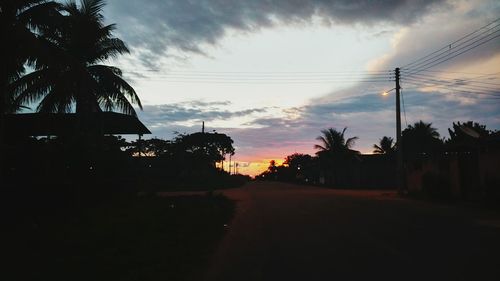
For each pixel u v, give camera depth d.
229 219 16.09
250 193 35.91
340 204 21.98
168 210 16.84
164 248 9.27
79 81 19.55
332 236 11.57
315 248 9.93
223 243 10.84
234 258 9.00
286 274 7.61
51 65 14.61
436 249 9.50
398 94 30.53
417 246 9.89
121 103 21.94
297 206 21.36
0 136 14.09
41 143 15.55
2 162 14.16
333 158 58.94
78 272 7.20
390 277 7.20
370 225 13.60
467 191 23.09
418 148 54.62
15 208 12.91
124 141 21.36
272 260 8.75
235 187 52.84
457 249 9.49
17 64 14.30
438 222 14.17
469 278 7.06
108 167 17.83
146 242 9.82
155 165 45.88
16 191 13.09
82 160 15.88
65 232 10.74
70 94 19.23
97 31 21.23
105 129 29.80
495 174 20.22
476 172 22.89
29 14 14.69
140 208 16.56
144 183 27.03
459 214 16.59
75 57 20.94
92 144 17.31
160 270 7.48
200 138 62.88
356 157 54.31
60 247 9.09
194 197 25.56
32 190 13.63
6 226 11.47
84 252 8.72
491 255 8.84
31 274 7.05
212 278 7.39
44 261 7.93
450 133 27.75
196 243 10.30
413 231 12.20
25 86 17.69
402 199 25.25
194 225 13.19
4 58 13.62
